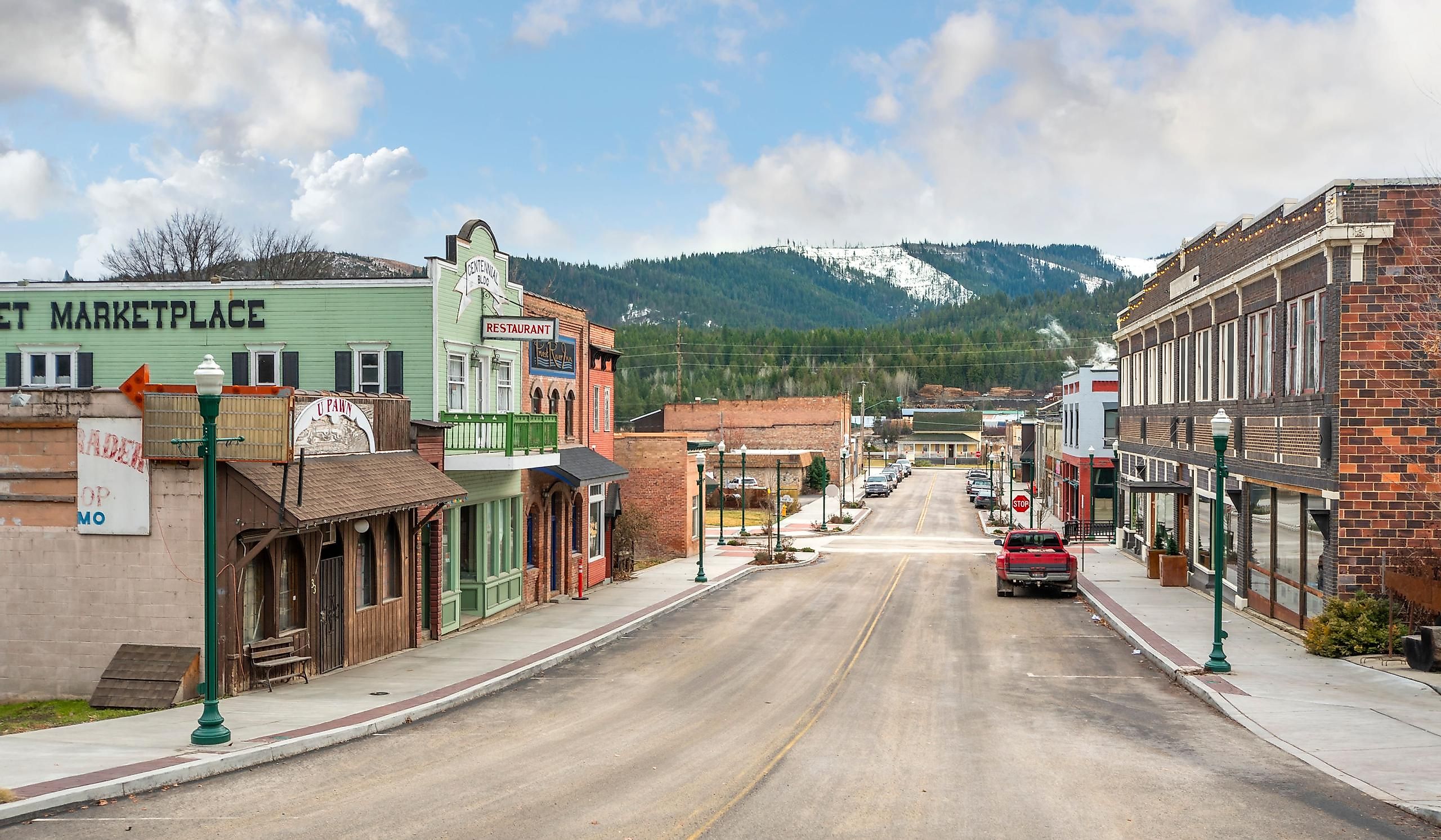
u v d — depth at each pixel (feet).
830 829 33.40
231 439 52.24
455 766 41.45
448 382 82.12
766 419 319.27
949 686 60.39
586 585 106.52
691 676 63.72
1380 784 38.93
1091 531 178.91
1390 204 66.85
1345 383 67.21
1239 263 89.76
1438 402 66.18
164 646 53.26
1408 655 62.34
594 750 44.50
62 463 53.83
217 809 35.12
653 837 32.48
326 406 61.41
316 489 56.59
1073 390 198.29
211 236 197.77
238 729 45.80
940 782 39.24
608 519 116.16
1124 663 68.39
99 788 36.04
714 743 46.03
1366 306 67.00
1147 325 129.29
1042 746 45.52
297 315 81.61
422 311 80.23
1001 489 256.11
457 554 78.18
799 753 43.96
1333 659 65.46
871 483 298.97
